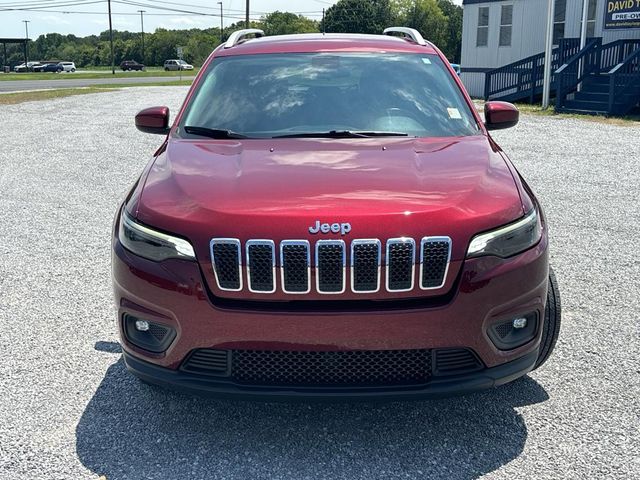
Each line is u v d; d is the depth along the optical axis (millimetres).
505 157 3514
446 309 2725
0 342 4195
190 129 3900
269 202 2861
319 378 2787
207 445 3057
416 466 2879
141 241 2920
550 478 2775
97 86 38375
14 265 5746
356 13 87938
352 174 3107
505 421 3232
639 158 10828
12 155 11852
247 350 2777
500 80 24219
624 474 2791
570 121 16406
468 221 2785
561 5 22359
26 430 3184
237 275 2746
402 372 2793
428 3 98875
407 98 4020
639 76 17688
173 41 125625
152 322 2883
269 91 4090
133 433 3162
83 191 8820
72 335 4301
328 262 2703
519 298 2859
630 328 4309
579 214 7316
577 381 3623
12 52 138250
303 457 2955
